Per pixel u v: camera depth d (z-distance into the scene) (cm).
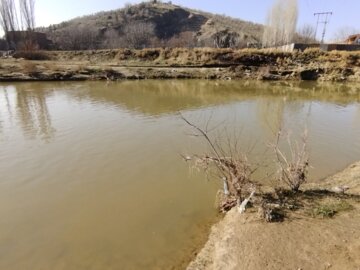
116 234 736
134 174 1051
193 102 2269
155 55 4331
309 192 769
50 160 1177
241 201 740
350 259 511
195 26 9500
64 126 1620
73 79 3259
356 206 679
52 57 4438
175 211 820
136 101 2270
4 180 1023
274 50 4284
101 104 2150
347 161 1148
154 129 1570
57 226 778
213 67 3959
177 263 625
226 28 9338
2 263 657
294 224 625
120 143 1357
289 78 3556
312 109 2097
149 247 682
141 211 828
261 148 1269
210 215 787
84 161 1166
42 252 686
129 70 3603
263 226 629
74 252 682
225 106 2147
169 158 1182
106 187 966
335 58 3888
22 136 1463
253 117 1847
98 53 4506
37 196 923
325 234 582
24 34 5325
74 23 8181
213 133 1507
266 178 940
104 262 646
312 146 1315
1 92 2555
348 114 1964
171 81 3353
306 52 4078
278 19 5584
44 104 2139
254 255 553
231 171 755
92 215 820
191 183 973
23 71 3281
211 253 613
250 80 3512
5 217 822
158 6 9788
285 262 525
